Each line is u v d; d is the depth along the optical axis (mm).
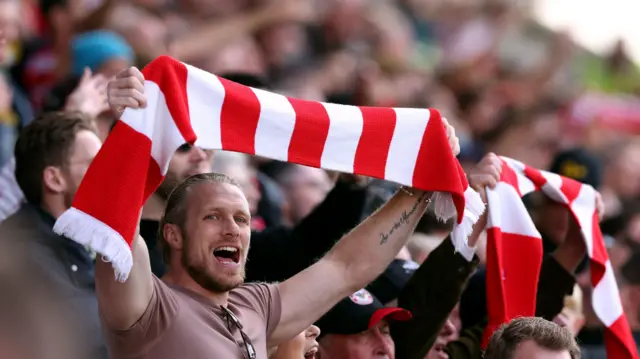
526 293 16266
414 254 18562
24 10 25625
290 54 32438
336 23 34688
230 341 13562
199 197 13828
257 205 20984
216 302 13805
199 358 13195
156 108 13000
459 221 14914
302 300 14758
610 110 41156
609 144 39000
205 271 13664
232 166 19562
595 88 44062
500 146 35938
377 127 14719
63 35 25125
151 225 16188
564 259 17375
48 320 14547
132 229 12508
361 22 35531
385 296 17031
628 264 22500
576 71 43719
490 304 15969
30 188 16031
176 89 13055
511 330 14008
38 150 16016
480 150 35156
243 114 13805
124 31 25109
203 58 29484
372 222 15312
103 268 12867
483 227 16281
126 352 13109
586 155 24453
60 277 14984
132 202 12555
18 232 15352
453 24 42094
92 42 22203
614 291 17047
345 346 15969
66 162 16094
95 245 12352
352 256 15172
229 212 13805
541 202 18703
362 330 15828
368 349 16000
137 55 24156
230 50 29969
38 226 15500
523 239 16359
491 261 16016
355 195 17188
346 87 31938
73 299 14953
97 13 25203
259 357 14000
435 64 39531
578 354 13969
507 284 16281
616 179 35938
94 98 19188
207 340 13352
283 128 14102
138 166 12672
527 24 42938
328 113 14461
